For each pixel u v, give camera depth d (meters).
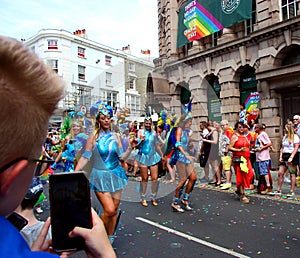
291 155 5.68
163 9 15.93
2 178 0.49
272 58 10.26
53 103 0.55
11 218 0.71
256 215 4.55
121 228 3.95
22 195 0.54
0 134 0.47
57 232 0.69
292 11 9.98
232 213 4.69
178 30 14.17
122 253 3.14
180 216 4.50
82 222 0.69
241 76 11.82
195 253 3.14
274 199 5.64
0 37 0.50
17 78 0.49
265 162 6.05
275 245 3.33
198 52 12.71
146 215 4.54
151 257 3.04
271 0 10.30
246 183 5.41
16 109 0.48
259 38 10.56
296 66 9.33
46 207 4.86
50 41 23.41
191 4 13.16
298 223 4.13
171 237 3.62
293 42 9.62
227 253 3.13
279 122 10.20
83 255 3.15
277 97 10.34
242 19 11.29
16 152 0.50
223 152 6.81
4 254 0.46
